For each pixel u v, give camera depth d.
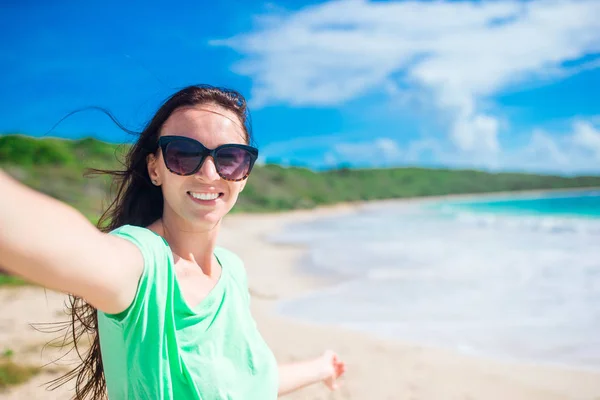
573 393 5.70
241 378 1.64
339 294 11.01
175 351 1.45
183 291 1.59
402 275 12.92
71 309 1.91
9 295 9.00
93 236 1.13
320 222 41.59
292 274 13.84
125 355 1.35
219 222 1.77
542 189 147.00
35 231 0.97
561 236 22.83
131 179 1.91
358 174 121.31
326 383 2.51
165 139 1.67
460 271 13.26
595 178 157.12
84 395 1.92
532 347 7.20
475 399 5.54
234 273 1.89
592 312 8.80
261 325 8.55
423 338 7.71
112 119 1.96
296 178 89.44
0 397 4.68
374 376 6.15
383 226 33.12
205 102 1.77
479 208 60.09
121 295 1.23
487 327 8.18
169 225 1.74
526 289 10.77
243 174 1.73
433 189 125.44
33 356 5.75
